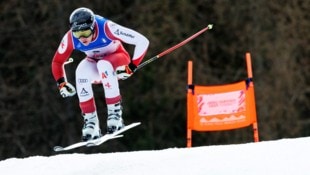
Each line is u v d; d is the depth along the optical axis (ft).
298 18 178.60
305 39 178.91
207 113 97.30
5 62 178.91
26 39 178.60
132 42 74.49
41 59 177.68
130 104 180.24
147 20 179.22
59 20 176.35
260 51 177.68
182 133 181.68
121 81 180.55
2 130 177.27
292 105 177.17
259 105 176.04
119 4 180.34
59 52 75.56
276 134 176.35
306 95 181.98
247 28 178.91
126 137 180.65
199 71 178.60
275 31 178.09
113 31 73.46
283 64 177.17
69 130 175.52
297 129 177.68
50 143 176.96
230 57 180.65
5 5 178.60
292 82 177.27
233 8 179.22
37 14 178.60
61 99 176.65
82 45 74.08
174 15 179.52
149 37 178.09
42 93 176.86
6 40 179.22
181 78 178.70
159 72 178.70
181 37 179.22
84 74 74.28
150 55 178.09
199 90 97.86
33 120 177.27
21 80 178.91
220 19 179.22
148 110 180.65
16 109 177.78
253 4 178.29
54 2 176.04
